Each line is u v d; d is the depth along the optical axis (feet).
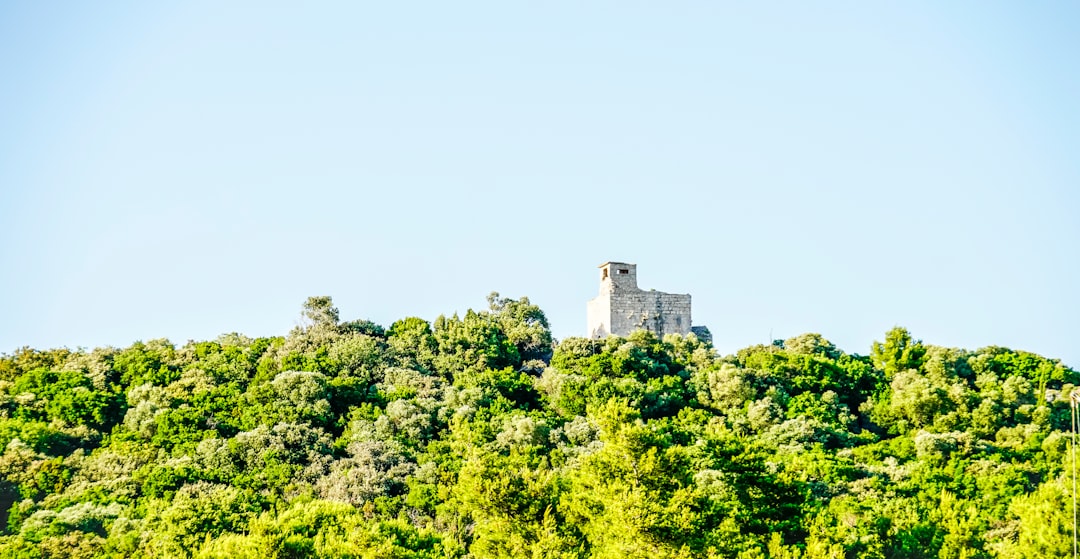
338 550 447.01
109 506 551.18
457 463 610.24
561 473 575.79
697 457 520.01
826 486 552.41
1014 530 461.37
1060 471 562.66
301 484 590.55
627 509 419.33
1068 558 403.95
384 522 488.85
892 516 481.05
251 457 627.46
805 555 409.69
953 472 579.48
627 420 463.01
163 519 510.99
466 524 538.47
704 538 426.10
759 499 461.78
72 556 480.23
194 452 640.58
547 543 425.28
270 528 447.83
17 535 506.89
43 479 597.52
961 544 430.61
